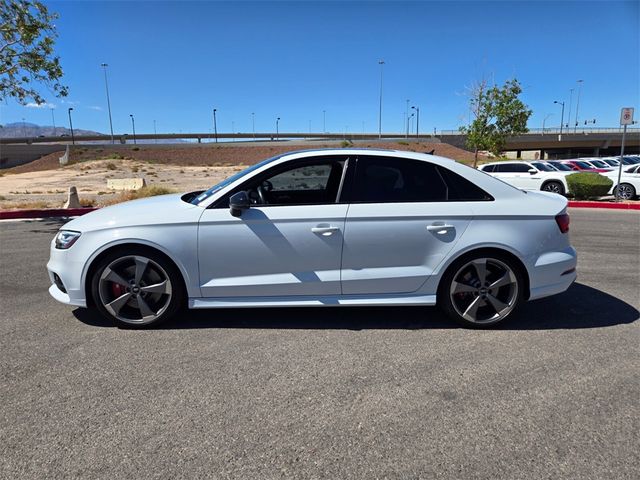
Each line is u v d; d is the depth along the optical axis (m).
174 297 4.12
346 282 4.08
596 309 4.80
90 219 4.18
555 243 4.21
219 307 4.09
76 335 4.07
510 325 4.35
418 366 3.51
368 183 4.12
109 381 3.27
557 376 3.35
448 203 4.12
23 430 2.70
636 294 5.32
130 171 50.81
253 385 3.22
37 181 38.75
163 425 2.75
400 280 4.10
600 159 24.23
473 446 2.56
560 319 4.51
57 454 2.49
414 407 2.95
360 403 2.99
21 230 10.45
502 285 4.18
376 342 3.94
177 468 2.38
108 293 4.15
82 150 85.50
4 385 3.21
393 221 4.04
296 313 4.62
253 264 4.05
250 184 4.12
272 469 2.38
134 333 4.12
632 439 2.62
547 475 2.34
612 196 17.92
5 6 11.87
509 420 2.80
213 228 4.00
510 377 3.34
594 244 8.48
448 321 4.43
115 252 4.05
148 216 4.06
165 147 92.25
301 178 4.19
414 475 2.34
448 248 4.09
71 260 4.07
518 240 4.11
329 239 4.02
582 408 2.93
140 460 2.45
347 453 2.51
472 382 3.27
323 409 2.92
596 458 2.46
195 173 46.75
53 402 2.99
